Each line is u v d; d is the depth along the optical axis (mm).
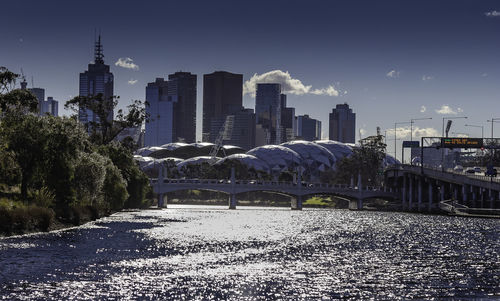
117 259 47250
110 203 112312
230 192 198250
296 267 46344
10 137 74938
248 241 68750
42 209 69750
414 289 37719
